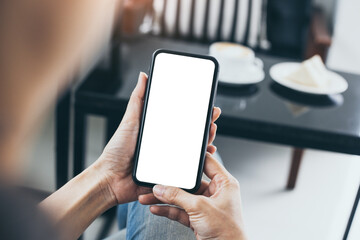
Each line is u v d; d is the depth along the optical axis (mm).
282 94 1028
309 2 1771
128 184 499
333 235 1262
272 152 1722
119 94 925
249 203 1419
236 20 1868
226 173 483
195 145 467
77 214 452
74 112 934
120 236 742
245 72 1063
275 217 1370
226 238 429
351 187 1147
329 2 2115
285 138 897
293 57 1764
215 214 427
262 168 1609
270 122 891
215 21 1877
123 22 1237
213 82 457
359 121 937
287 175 1562
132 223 664
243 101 972
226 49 1095
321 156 1724
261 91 1032
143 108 463
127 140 481
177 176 473
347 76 1167
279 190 1497
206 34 1903
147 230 629
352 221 935
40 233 76
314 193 1496
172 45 1263
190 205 430
